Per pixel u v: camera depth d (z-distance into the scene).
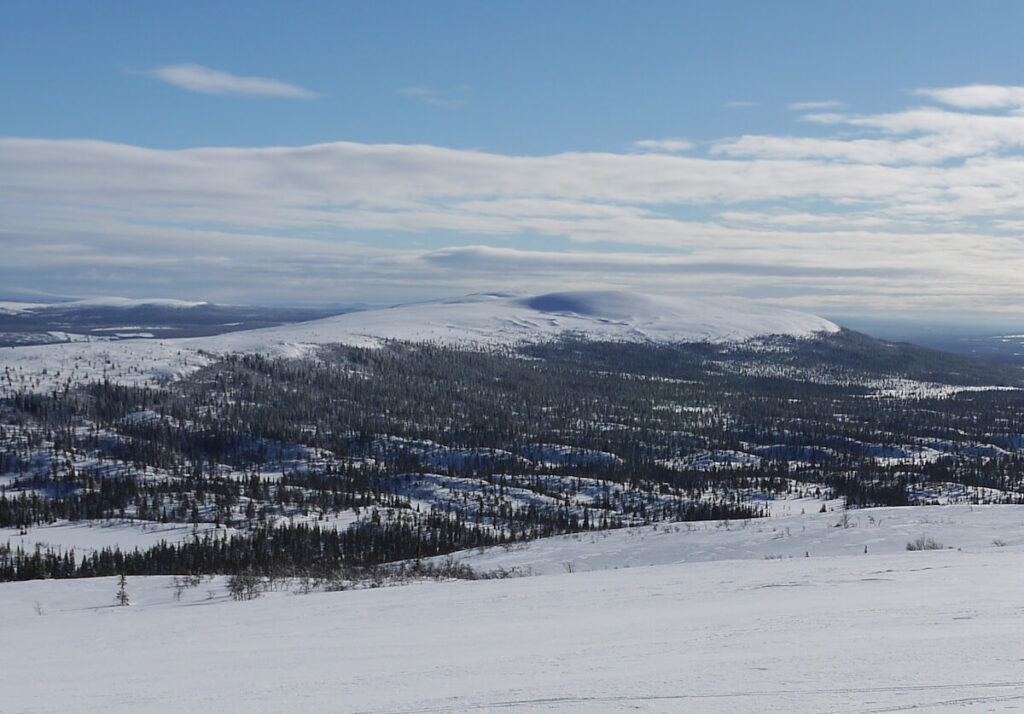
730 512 159.75
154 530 136.12
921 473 198.50
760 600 17.77
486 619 17.50
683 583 22.41
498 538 134.00
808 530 47.53
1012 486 186.12
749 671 9.53
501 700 8.83
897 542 39.53
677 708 7.91
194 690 10.92
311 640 15.79
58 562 97.69
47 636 19.62
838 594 17.67
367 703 9.22
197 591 37.44
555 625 15.77
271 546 112.12
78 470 185.12
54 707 10.29
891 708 7.50
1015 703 7.52
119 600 35.44
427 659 12.39
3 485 173.38
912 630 12.24
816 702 7.83
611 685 9.22
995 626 12.27
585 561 48.91
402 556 110.62
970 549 33.69
